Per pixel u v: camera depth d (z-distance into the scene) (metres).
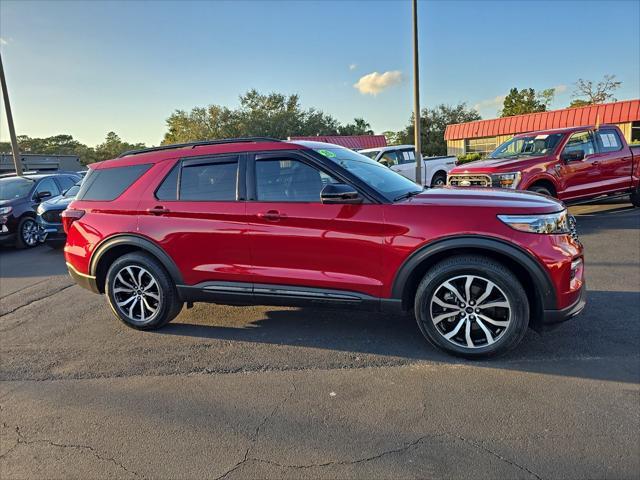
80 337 4.40
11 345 4.29
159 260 4.23
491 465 2.33
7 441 2.76
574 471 2.26
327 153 3.91
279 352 3.83
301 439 2.63
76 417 2.99
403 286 3.52
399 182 4.11
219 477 2.35
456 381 3.21
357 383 3.25
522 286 3.38
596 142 9.14
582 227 8.65
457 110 55.75
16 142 16.00
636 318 4.14
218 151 4.12
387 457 2.44
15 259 9.01
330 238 3.64
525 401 2.91
